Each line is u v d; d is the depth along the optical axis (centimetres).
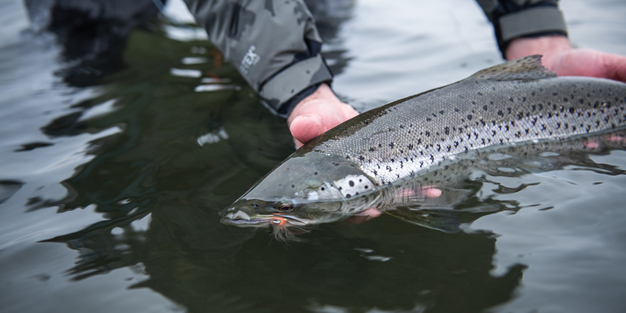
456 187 81
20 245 75
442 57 112
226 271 72
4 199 81
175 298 69
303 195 80
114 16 133
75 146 91
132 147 90
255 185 80
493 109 88
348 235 76
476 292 69
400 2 141
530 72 91
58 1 130
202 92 105
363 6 141
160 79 110
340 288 70
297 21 93
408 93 101
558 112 90
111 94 105
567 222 75
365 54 116
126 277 71
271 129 94
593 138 89
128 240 75
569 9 126
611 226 74
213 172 85
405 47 117
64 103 102
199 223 77
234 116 98
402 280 70
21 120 98
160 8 135
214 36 98
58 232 76
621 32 112
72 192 82
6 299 70
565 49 103
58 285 71
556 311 65
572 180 81
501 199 79
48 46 124
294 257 73
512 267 71
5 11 142
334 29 129
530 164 84
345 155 82
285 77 93
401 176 83
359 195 81
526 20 104
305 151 83
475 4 134
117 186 83
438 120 86
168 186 83
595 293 68
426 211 78
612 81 92
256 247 74
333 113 89
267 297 69
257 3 94
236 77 111
